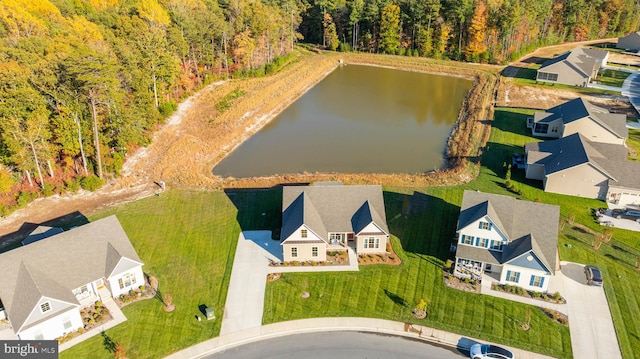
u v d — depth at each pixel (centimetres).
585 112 6488
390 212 5050
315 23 13750
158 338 3506
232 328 3603
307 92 9688
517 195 5422
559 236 4628
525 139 6962
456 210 5097
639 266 4206
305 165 6322
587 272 4075
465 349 3441
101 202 5275
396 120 8100
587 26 13788
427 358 3366
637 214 4953
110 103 5678
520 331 3562
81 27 7294
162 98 7831
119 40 6919
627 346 3428
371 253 4403
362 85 10219
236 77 9881
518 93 9081
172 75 7788
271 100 8725
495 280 4072
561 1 13412
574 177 5334
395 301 3862
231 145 6931
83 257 3784
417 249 4475
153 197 5372
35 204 5225
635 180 5166
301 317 3709
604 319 3659
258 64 10338
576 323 3625
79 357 3331
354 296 3912
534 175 5778
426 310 3766
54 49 5950
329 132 7519
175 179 5791
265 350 3431
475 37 11419
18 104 4944
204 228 4797
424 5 11675
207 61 9312
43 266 3606
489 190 5531
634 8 14438
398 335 3559
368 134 7456
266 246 4525
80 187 5566
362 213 4412
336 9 13075
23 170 5291
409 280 4078
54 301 3397
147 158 6353
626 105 8225
